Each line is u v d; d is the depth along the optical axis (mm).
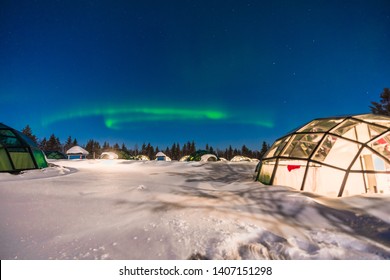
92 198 4594
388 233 2820
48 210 3688
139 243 2564
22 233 2766
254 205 4227
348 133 6105
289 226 3166
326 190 5270
